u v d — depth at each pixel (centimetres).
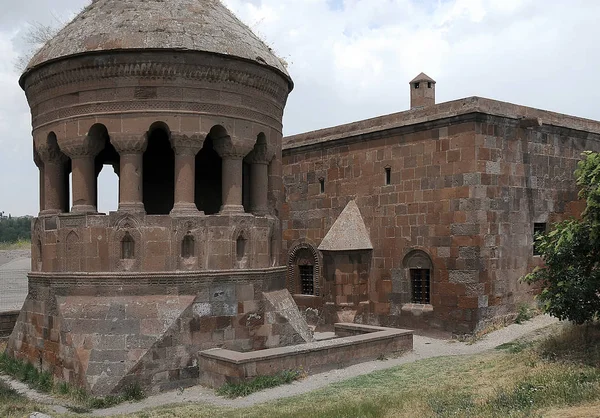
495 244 2352
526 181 2486
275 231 2047
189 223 1795
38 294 1895
